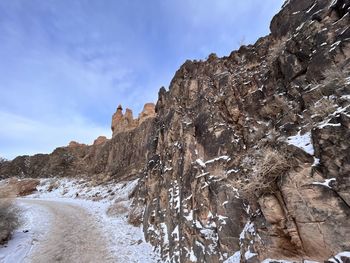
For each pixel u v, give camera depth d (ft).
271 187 17.67
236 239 23.35
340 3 22.47
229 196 26.40
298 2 30.63
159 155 54.85
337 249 13.00
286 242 16.25
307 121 18.80
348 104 15.38
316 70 21.58
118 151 149.18
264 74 33.22
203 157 34.94
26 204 89.15
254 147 24.72
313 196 14.84
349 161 13.56
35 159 199.21
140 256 37.93
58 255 39.29
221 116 36.45
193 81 51.34
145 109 169.17
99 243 45.14
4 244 42.11
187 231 30.48
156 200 47.70
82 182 136.36
